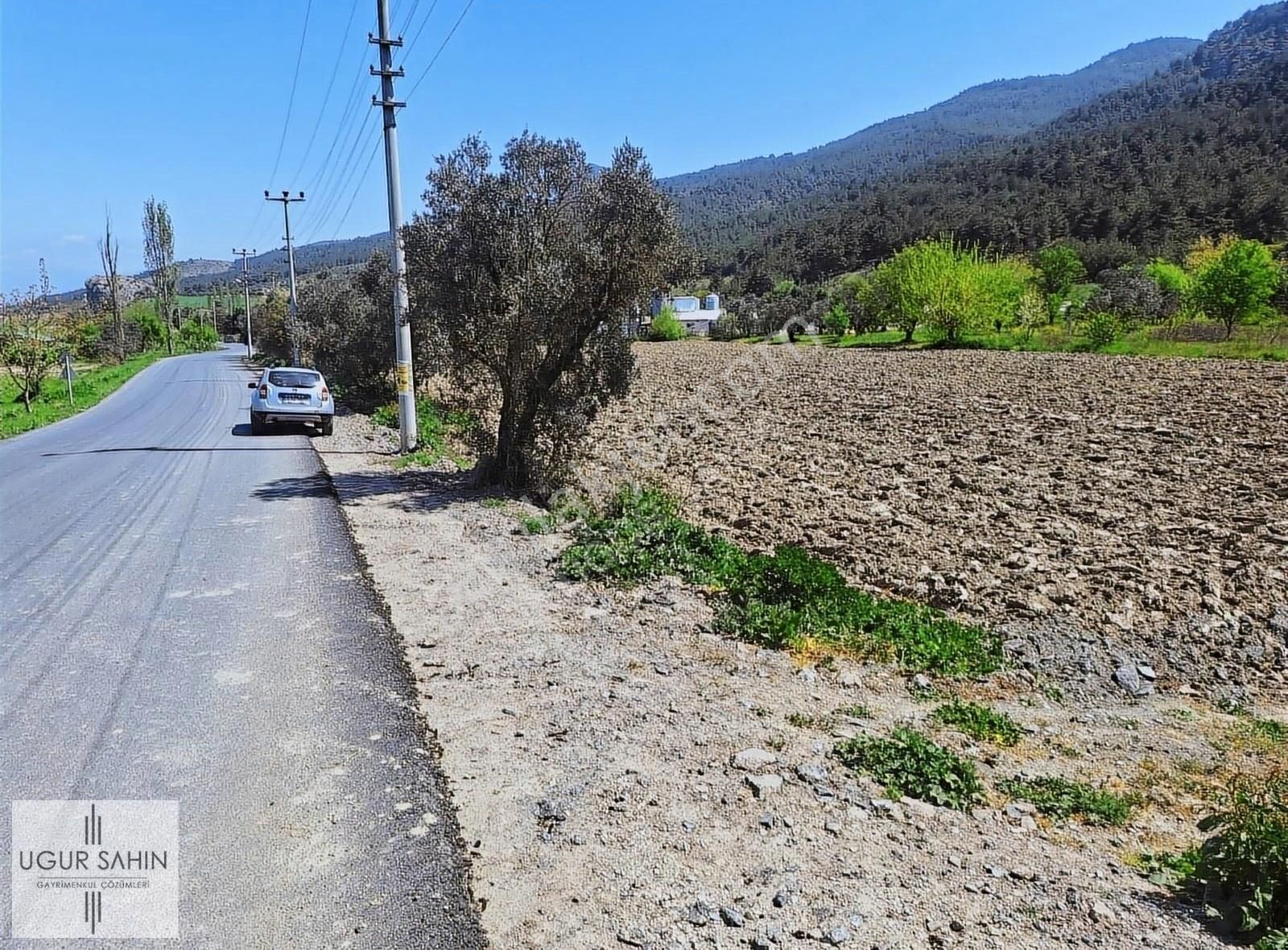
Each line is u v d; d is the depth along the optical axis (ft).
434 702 15.46
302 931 9.21
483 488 37.81
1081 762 15.35
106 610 20.56
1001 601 23.02
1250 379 74.84
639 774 12.99
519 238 35.06
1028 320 163.22
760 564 23.59
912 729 15.87
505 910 9.63
